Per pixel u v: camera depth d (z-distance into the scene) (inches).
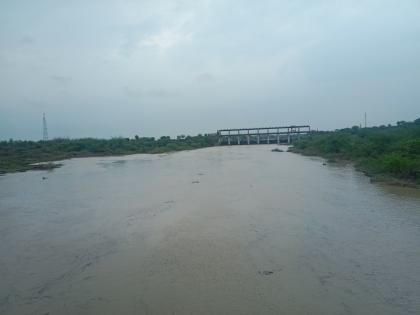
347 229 446.0
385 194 636.1
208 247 398.3
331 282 306.2
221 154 1946.4
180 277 324.5
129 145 2407.7
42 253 399.9
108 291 304.2
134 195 719.1
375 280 307.6
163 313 265.7
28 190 825.5
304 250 381.4
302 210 544.1
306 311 261.6
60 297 297.1
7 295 303.7
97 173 1136.8
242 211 550.3
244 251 383.2
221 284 307.9
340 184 756.0
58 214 578.9
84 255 389.7
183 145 2768.2
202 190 740.0
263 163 1288.1
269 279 315.0
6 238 456.8
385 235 418.9
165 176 1003.9
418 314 255.8
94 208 612.1
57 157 1815.9
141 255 382.6
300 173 956.0
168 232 456.8
